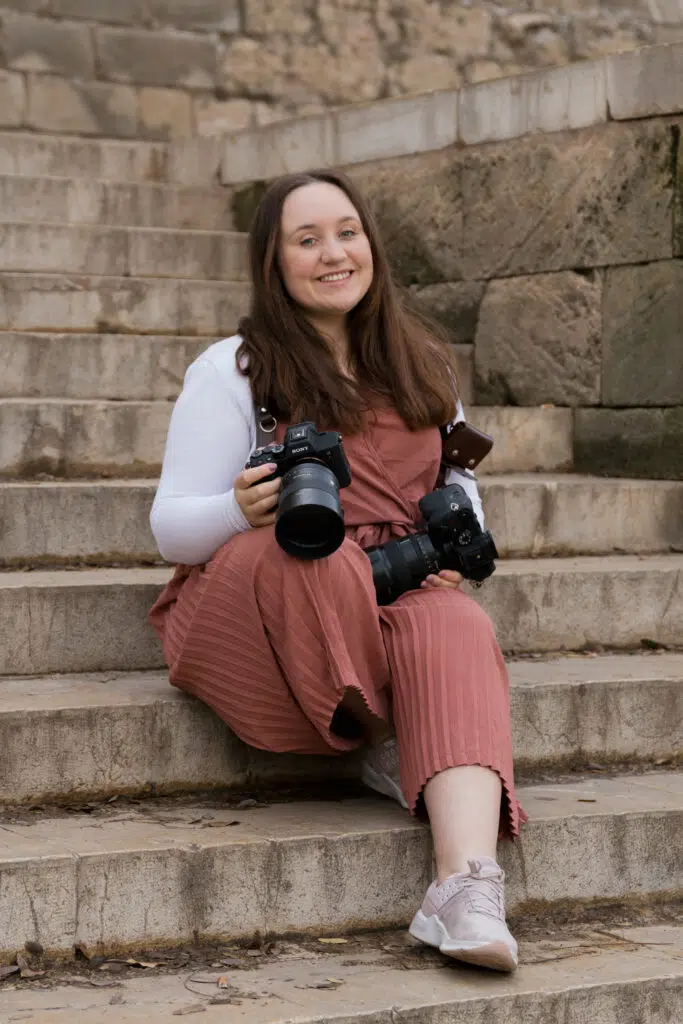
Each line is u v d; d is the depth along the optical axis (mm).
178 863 3270
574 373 6379
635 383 6090
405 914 3477
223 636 3559
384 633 3504
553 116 6418
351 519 3727
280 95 10430
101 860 3205
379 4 10719
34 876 3145
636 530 5578
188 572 3824
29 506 4707
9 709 3660
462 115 6867
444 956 3254
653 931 3508
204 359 3758
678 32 11734
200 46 10156
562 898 3641
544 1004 3025
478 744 3301
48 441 5289
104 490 4789
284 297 3803
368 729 3621
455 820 3242
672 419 5930
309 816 3596
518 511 5367
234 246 7652
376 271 3836
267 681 3562
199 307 6973
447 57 10945
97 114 9859
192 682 3748
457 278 6961
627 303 6121
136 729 3760
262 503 3414
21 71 9641
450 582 3605
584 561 5258
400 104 7207
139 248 7406
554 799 3826
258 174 8172
